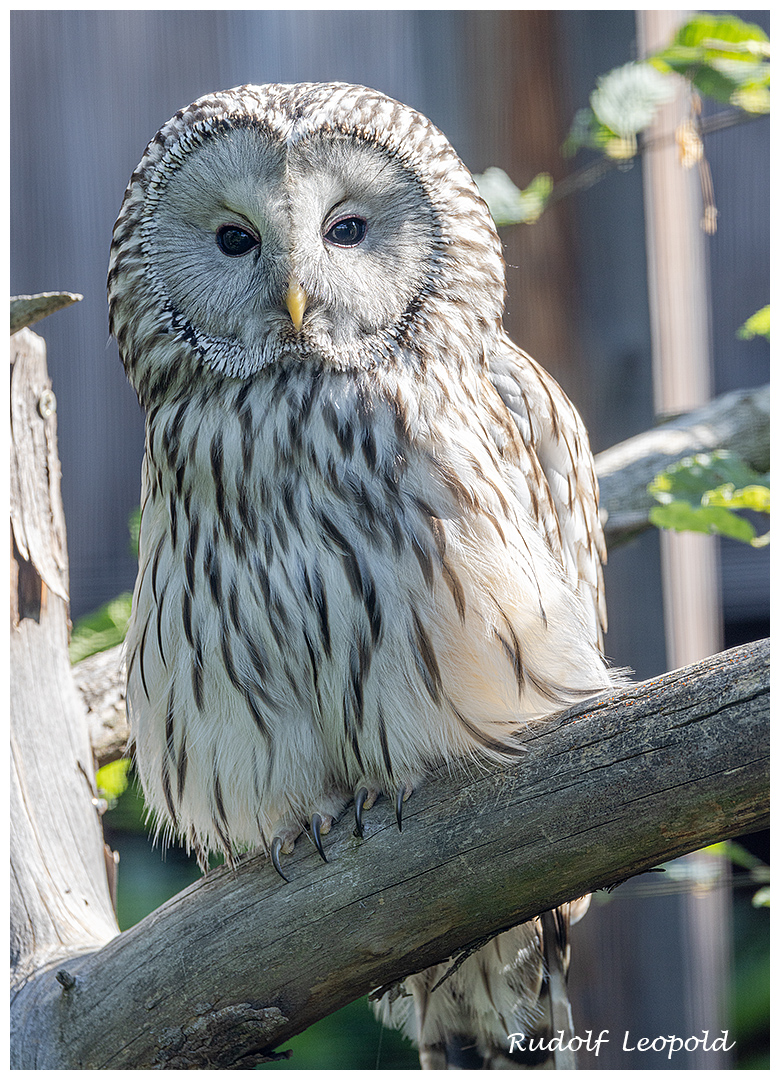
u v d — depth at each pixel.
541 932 5.48
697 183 8.14
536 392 5.47
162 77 8.66
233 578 4.84
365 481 4.71
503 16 7.95
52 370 8.80
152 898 8.04
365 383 4.81
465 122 8.02
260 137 4.75
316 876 4.42
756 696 3.78
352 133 4.78
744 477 6.18
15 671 6.08
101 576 8.84
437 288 4.98
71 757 6.02
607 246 7.81
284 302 4.69
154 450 5.06
